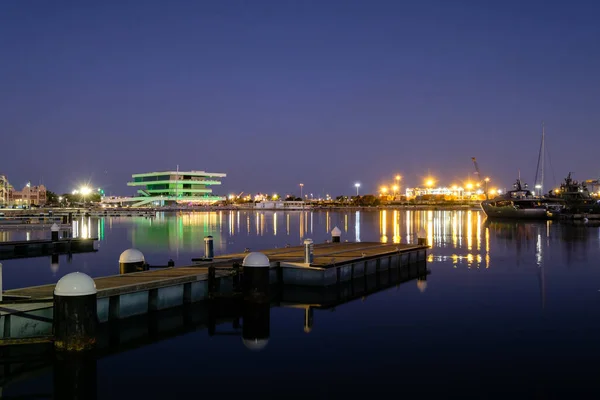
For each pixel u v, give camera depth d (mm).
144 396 13617
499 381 14469
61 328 15945
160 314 21984
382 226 95750
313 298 25891
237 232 77375
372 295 26703
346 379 14680
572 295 26375
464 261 40781
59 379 14891
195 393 13773
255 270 23312
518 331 19438
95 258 42594
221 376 14984
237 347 17781
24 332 17078
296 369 15500
